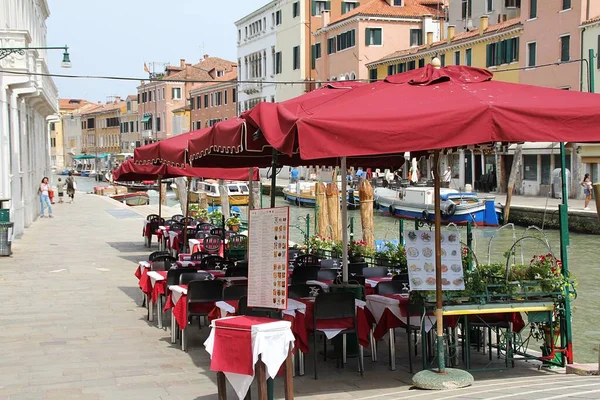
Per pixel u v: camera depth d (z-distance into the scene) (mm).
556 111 6820
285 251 6645
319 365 9180
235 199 53219
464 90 7340
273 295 6754
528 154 46219
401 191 43938
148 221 22953
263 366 6391
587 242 30875
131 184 70938
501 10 54125
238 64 87562
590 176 40969
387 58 59406
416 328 8805
